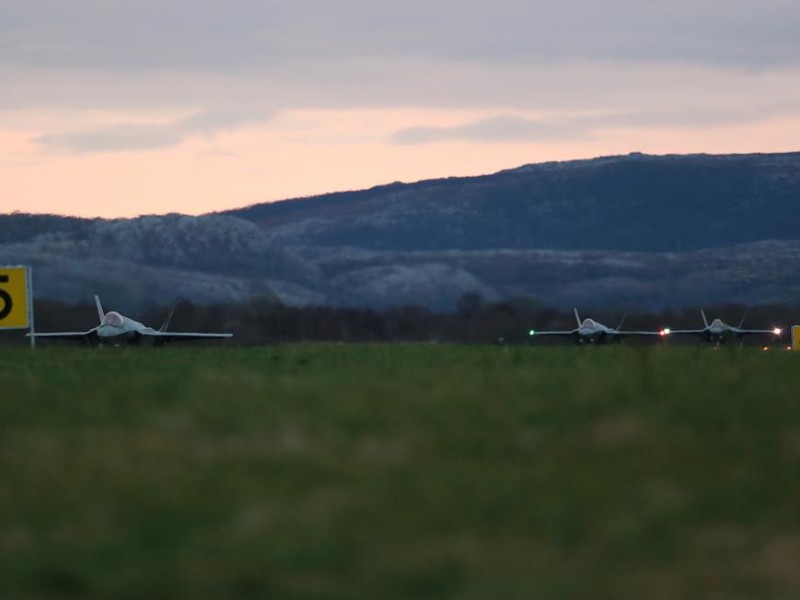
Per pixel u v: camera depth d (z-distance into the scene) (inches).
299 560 1911.9
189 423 2787.9
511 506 2123.5
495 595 1801.2
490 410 2864.2
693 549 1972.2
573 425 2746.1
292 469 2349.9
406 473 2314.2
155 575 1871.3
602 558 1935.3
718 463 2415.1
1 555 1946.4
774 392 3302.2
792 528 2066.9
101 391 3467.0
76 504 2159.2
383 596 1813.5
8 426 2876.5
